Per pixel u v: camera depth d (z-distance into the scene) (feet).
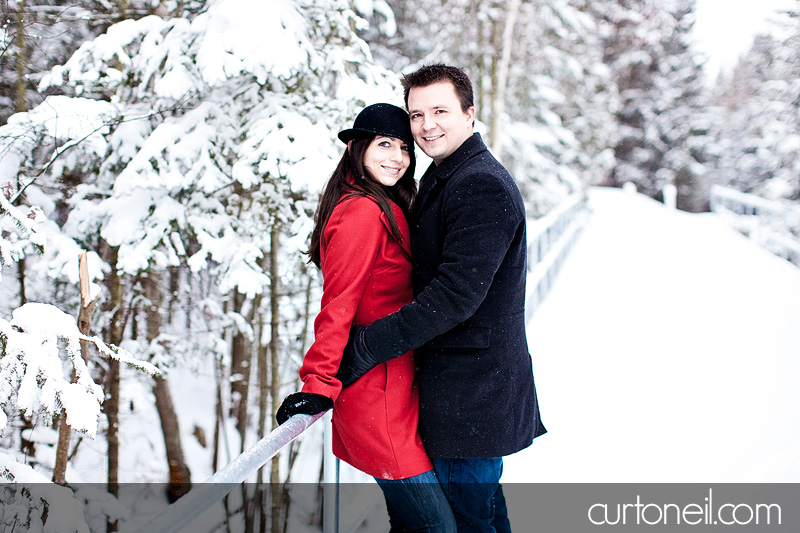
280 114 13.93
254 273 14.34
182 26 13.55
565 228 44.06
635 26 81.76
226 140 14.35
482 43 37.65
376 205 6.05
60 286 15.99
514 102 47.16
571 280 33.30
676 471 12.37
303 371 5.81
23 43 13.47
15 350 7.94
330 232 6.09
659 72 105.91
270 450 4.66
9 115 14.47
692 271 34.91
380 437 6.04
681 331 22.79
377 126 6.13
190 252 17.40
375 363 5.84
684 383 17.43
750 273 33.94
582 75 54.90
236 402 22.62
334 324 5.76
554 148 49.32
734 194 57.41
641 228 57.62
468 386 5.96
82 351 9.93
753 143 58.23
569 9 47.67
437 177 6.10
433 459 6.24
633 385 17.42
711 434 13.96
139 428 20.76
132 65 14.24
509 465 12.92
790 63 55.88
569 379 17.98
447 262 5.65
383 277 6.14
